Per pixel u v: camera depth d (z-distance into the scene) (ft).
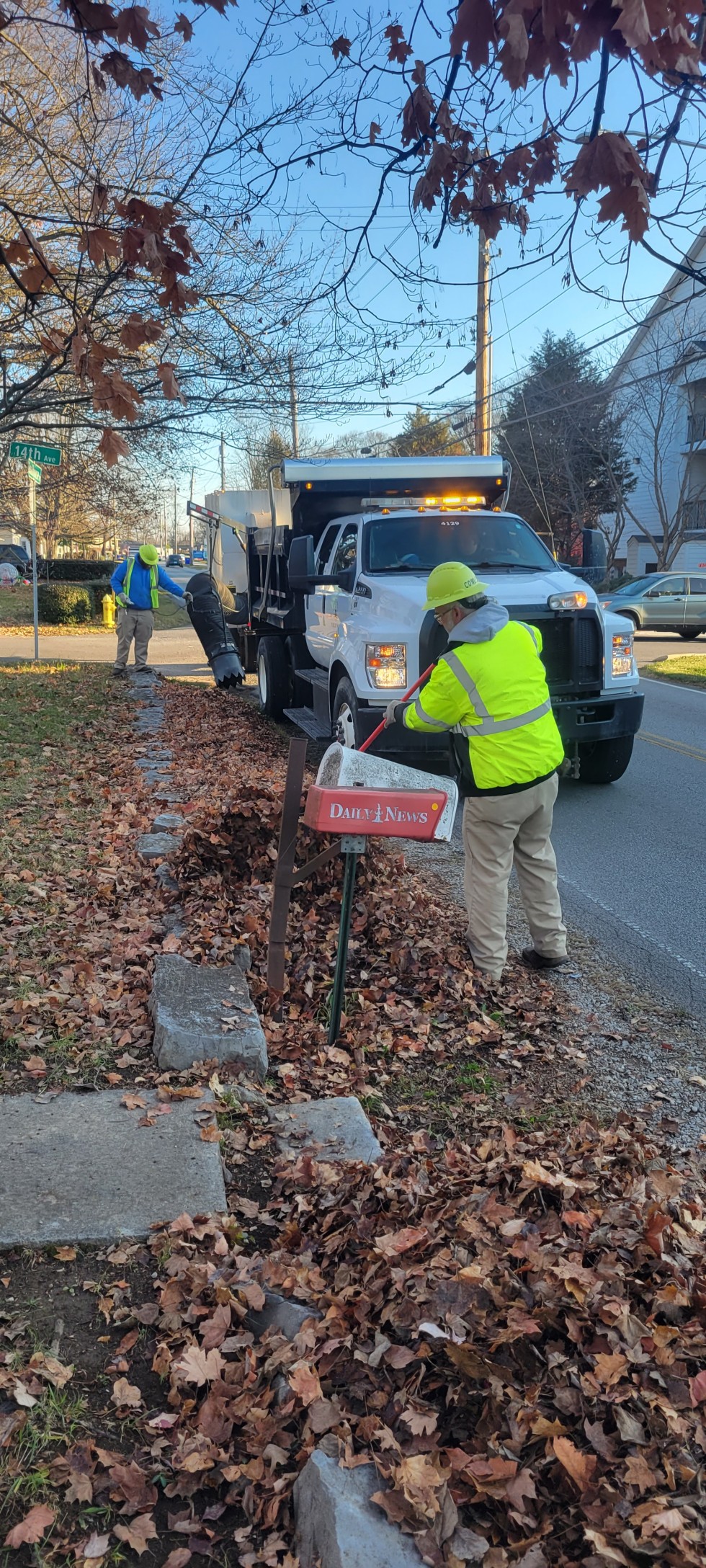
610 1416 7.51
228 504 48.67
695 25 8.18
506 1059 14.82
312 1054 14.49
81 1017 14.42
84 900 18.74
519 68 7.69
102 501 71.61
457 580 16.56
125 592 50.06
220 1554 7.06
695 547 129.18
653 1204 9.84
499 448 129.80
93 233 10.35
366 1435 7.45
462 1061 14.80
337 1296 8.89
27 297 11.24
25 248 10.93
